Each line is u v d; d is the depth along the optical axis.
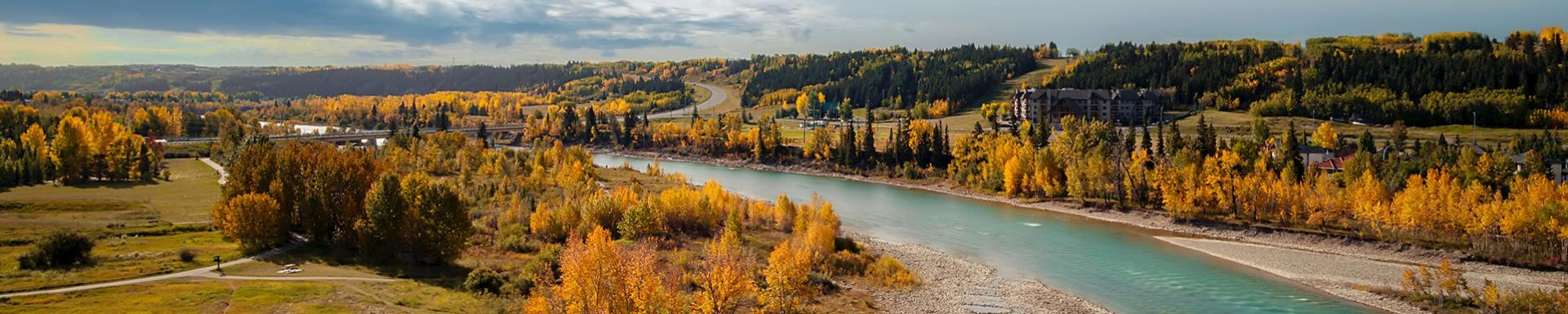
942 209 129.62
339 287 62.97
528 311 52.00
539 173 136.62
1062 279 78.94
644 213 91.06
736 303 63.69
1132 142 169.38
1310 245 93.62
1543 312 61.53
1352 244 91.38
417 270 72.62
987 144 165.88
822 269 77.38
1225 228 103.25
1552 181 101.25
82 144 128.62
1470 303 65.62
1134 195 121.62
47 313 51.91
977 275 80.31
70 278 62.16
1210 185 109.44
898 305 68.44
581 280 49.16
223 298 57.59
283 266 71.12
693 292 66.12
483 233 93.81
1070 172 129.12
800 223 93.88
